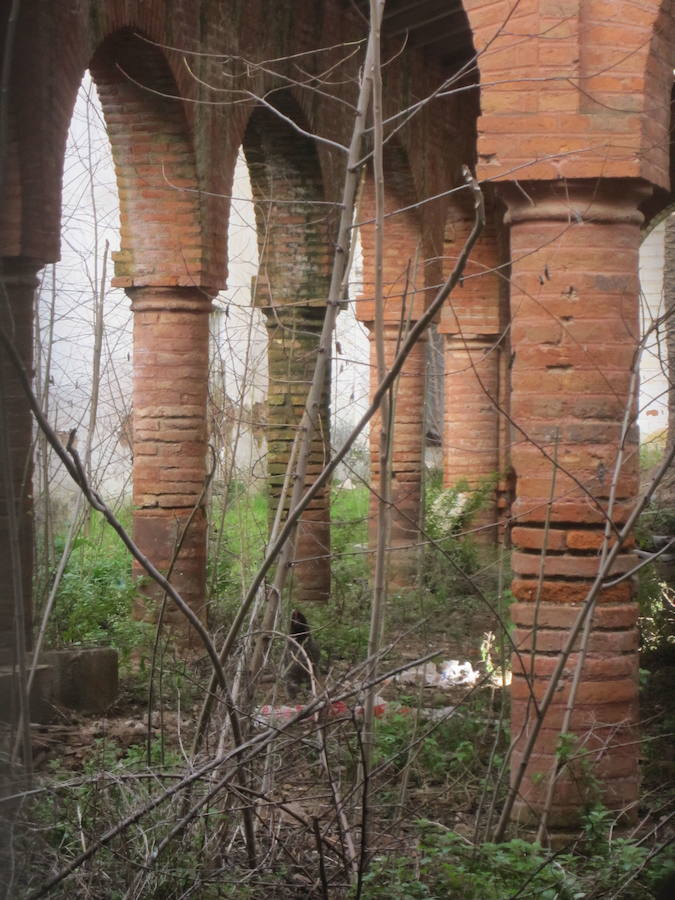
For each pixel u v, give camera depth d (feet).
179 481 38.40
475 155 58.54
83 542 44.75
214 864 16.10
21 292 15.93
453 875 16.70
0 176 12.45
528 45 21.94
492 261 61.05
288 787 19.53
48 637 31.22
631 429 22.45
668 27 22.36
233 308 64.64
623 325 22.33
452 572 37.81
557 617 22.13
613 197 22.16
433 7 47.88
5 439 12.52
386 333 50.37
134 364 38.81
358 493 64.34
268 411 45.93
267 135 44.39
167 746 23.50
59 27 28.94
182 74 36.42
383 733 23.44
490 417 62.03
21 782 13.00
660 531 50.83
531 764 21.86
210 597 26.53
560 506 22.20
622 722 20.89
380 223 17.80
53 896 14.46
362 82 19.97
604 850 19.15
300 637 28.07
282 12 42.04
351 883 15.98
